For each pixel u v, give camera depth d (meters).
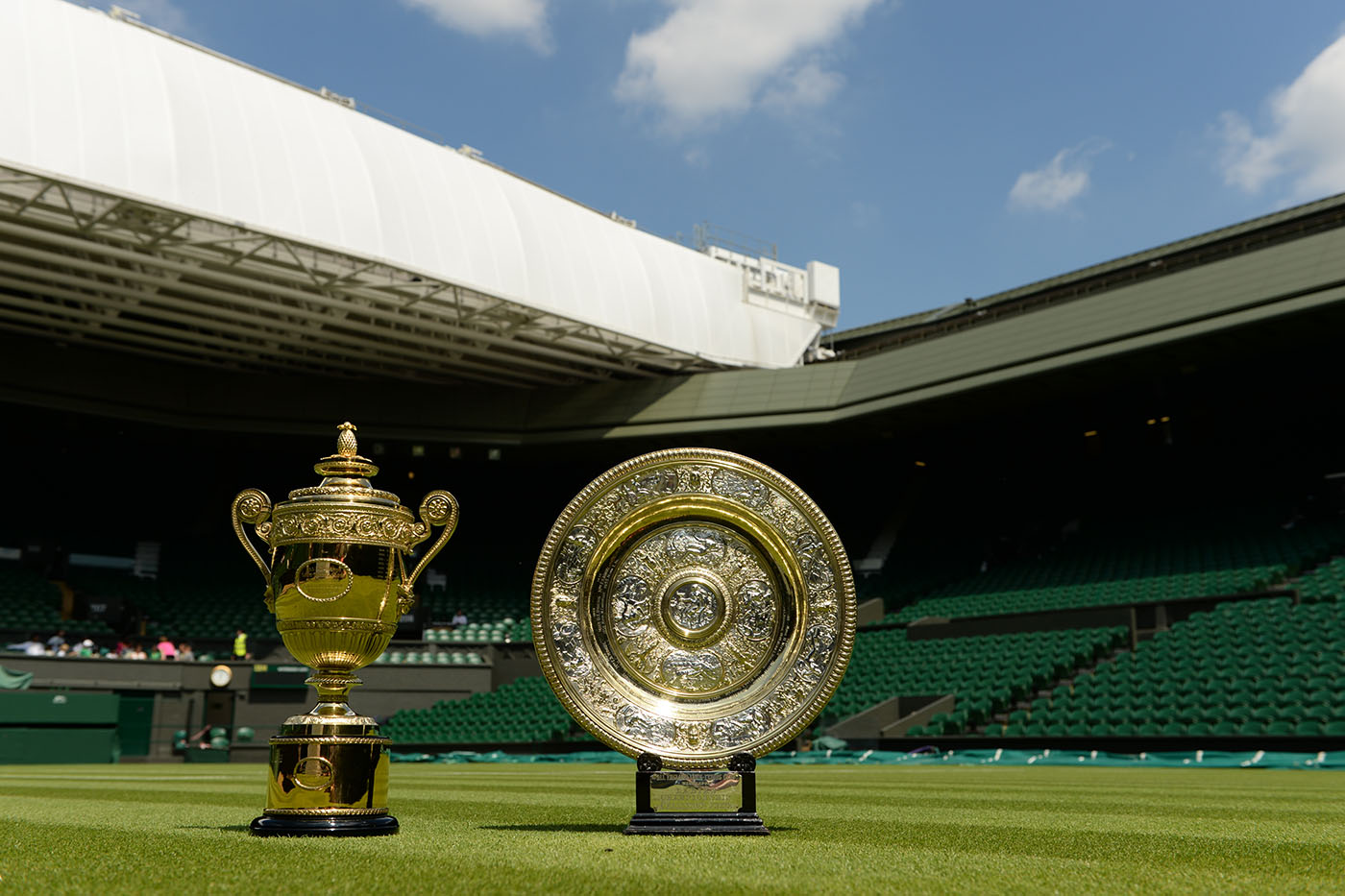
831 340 31.48
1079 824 3.86
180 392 26.30
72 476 28.98
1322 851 2.88
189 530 30.00
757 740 3.43
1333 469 26.14
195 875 2.21
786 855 2.67
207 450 30.52
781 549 3.61
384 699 23.97
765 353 27.38
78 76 16.38
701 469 3.66
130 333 23.45
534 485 33.53
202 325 22.33
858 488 33.28
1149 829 3.63
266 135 18.48
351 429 3.54
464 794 6.42
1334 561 20.86
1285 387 25.45
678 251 26.39
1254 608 18.81
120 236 17.55
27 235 17.30
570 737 21.39
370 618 3.32
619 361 26.06
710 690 3.53
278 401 26.88
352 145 19.81
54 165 15.72
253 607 27.66
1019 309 23.12
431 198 20.73
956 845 2.98
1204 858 2.69
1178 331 19.28
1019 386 22.52
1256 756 14.23
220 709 21.81
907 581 29.44
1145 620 19.67
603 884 2.11
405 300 21.00
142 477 29.94
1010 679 19.42
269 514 3.48
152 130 16.95
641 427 26.52
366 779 3.24
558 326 23.09
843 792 6.77
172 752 21.02
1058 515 29.95
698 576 3.62
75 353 25.03
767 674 3.55
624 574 3.62
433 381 27.28
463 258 20.86
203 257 18.50
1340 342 22.22
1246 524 25.30
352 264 19.55
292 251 18.41
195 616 26.72
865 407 24.39
